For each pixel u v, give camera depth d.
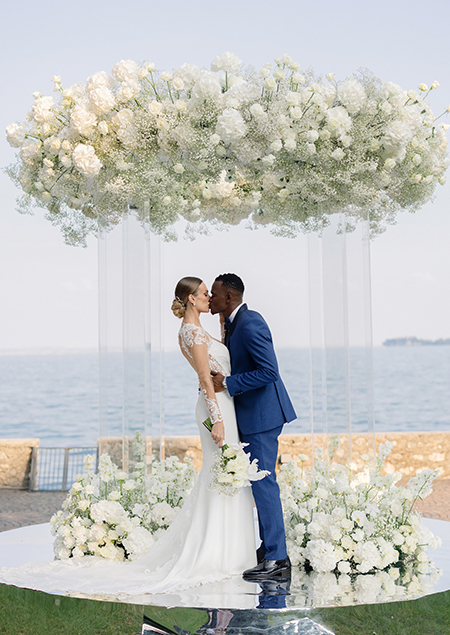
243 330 3.39
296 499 3.65
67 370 45.25
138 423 3.54
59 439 26.89
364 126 3.32
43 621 2.92
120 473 3.53
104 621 2.83
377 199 3.47
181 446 8.12
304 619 2.71
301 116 3.28
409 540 3.41
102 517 3.48
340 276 3.47
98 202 3.58
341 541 3.29
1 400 35.28
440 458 8.85
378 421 29.66
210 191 3.41
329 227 3.47
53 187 3.61
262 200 3.62
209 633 2.70
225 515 3.34
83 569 3.33
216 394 3.42
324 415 3.52
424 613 2.84
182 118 3.29
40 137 3.57
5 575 3.22
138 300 3.52
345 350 3.46
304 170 3.42
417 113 3.35
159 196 3.46
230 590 2.99
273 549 3.29
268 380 3.29
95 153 3.41
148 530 3.65
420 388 36.78
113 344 3.62
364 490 3.46
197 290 3.42
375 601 2.83
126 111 3.31
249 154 3.32
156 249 3.60
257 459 3.35
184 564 3.22
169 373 33.94
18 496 8.41
